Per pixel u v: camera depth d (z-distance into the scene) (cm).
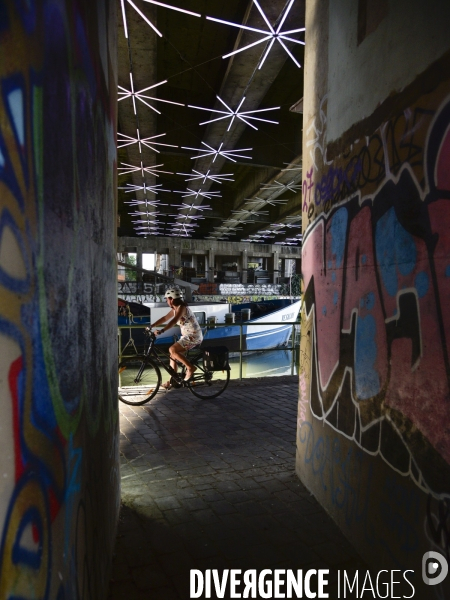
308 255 387
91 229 188
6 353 87
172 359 667
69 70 144
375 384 262
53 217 122
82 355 163
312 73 378
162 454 457
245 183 3064
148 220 3847
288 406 647
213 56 1434
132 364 663
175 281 1656
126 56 1177
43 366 111
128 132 1816
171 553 284
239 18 1195
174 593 246
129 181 3148
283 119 2000
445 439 197
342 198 312
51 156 121
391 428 244
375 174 265
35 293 105
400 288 236
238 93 1445
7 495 87
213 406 646
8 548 86
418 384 219
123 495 364
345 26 309
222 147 1978
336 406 318
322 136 351
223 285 3334
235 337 1648
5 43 89
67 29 142
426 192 214
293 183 2598
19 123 95
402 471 233
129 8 950
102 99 225
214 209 3716
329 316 333
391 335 245
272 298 3095
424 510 213
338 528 314
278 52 1153
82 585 158
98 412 207
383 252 254
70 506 138
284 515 333
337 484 316
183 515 332
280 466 428
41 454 108
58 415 125
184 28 1277
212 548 290
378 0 263
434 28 210
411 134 228
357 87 290
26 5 101
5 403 87
